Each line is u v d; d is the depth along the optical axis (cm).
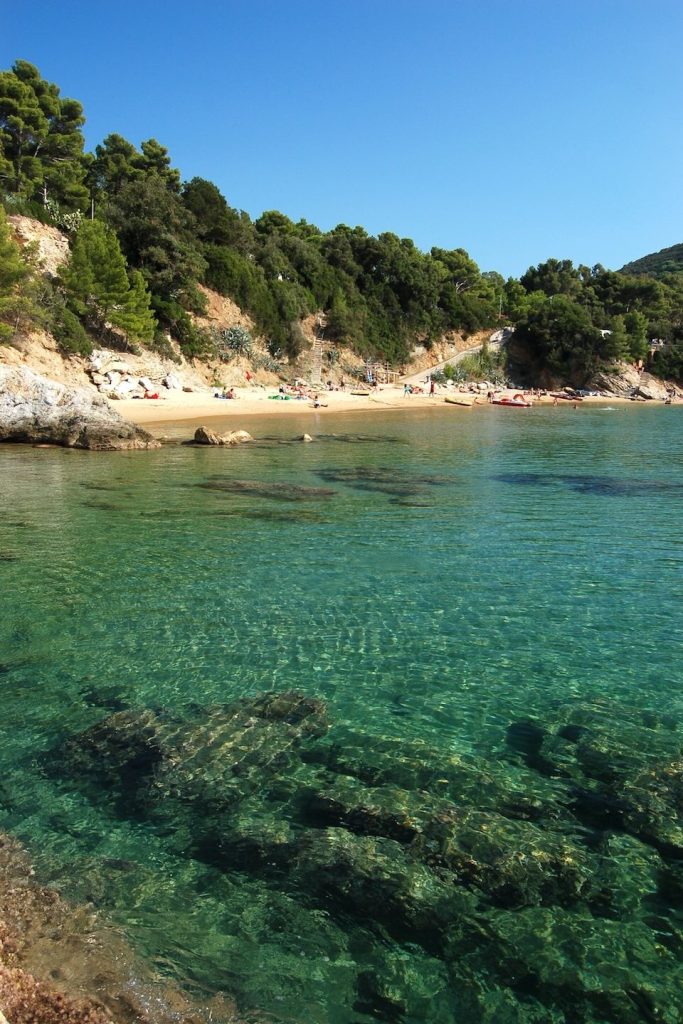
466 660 782
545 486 2080
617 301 11888
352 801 515
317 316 8431
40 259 4956
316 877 433
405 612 940
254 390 6222
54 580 1072
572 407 7550
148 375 5272
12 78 6203
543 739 612
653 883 433
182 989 345
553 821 495
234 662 772
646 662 780
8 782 537
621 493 1958
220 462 2522
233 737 609
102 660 775
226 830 481
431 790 532
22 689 703
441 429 4284
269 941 382
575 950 379
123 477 2122
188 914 400
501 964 369
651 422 5216
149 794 523
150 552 1247
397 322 9288
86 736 610
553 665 770
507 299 11706
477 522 1538
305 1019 332
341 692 701
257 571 1131
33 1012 312
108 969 353
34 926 381
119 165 7606
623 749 596
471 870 442
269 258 7925
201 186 7381
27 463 2403
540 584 1070
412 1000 346
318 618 914
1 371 3050
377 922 397
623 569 1159
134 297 5284
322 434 3812
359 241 9600
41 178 6112
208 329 6494
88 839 470
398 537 1383
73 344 4731
